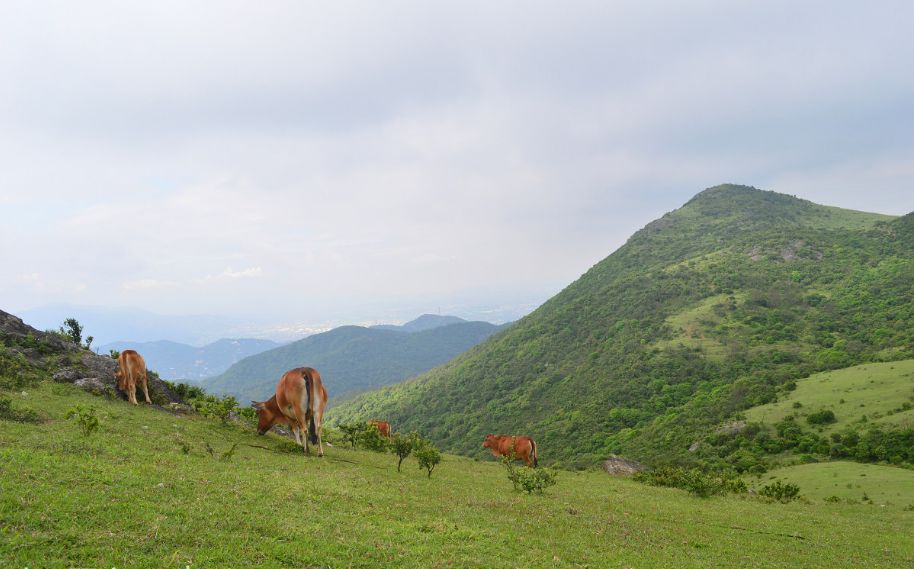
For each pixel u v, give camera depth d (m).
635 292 199.62
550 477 17.33
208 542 6.83
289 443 18.61
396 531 8.75
